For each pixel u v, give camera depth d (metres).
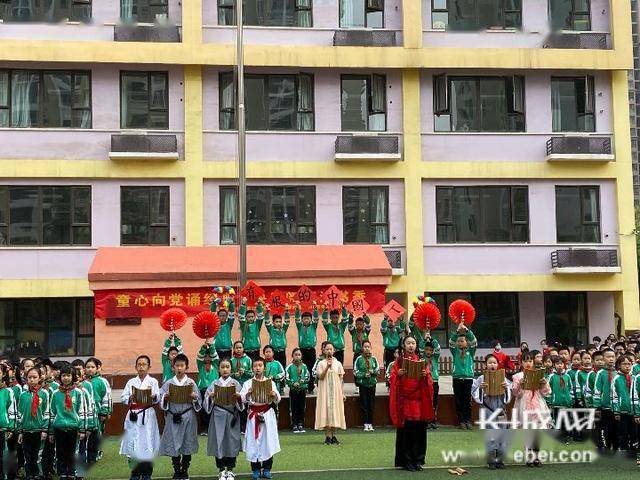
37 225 27.95
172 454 13.09
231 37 29.22
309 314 21.53
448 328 29.88
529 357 15.20
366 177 29.22
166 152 28.25
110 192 28.36
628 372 15.08
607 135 30.50
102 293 24.62
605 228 30.22
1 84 28.14
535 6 30.80
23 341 28.11
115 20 28.92
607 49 30.36
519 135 30.02
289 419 19.20
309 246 28.09
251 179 28.83
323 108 29.47
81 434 13.66
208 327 17.00
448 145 29.72
